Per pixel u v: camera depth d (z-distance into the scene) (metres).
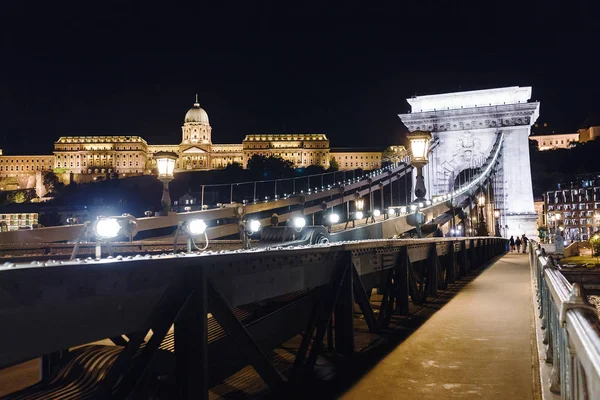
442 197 37.00
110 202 152.38
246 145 194.62
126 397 3.78
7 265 3.19
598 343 2.35
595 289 36.62
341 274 7.34
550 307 6.38
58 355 5.89
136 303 3.84
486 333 9.39
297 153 192.00
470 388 6.36
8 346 3.03
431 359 7.65
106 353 5.34
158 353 4.52
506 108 72.44
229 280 4.85
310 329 6.73
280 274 5.70
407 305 10.84
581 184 126.56
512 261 30.83
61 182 189.62
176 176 166.25
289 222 15.98
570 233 118.81
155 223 20.39
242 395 5.71
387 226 19.34
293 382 6.30
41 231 15.95
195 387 4.20
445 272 16.88
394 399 5.96
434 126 75.62
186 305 4.20
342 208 57.12
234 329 4.75
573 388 3.18
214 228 24.50
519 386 6.42
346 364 7.27
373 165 179.62
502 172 72.06
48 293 3.24
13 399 4.93
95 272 3.52
